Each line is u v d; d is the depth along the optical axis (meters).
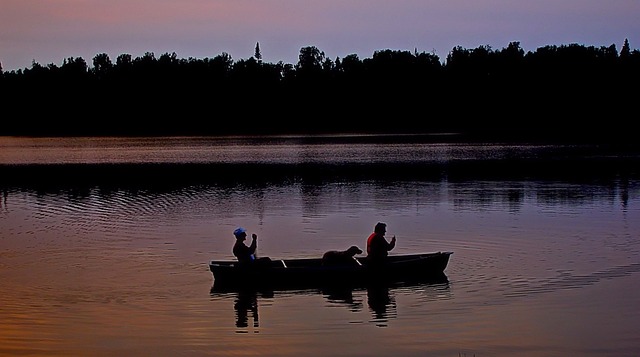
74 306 23.91
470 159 89.50
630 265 28.98
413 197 52.06
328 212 45.06
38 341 20.45
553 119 190.12
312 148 118.81
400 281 26.73
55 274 28.48
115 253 32.56
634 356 19.11
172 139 164.75
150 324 21.92
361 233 37.62
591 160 85.75
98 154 109.06
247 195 54.69
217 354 19.45
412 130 197.50
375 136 166.00
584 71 190.62
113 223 41.31
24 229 39.41
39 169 82.06
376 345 19.97
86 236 37.00
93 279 27.61
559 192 53.91
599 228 37.59
